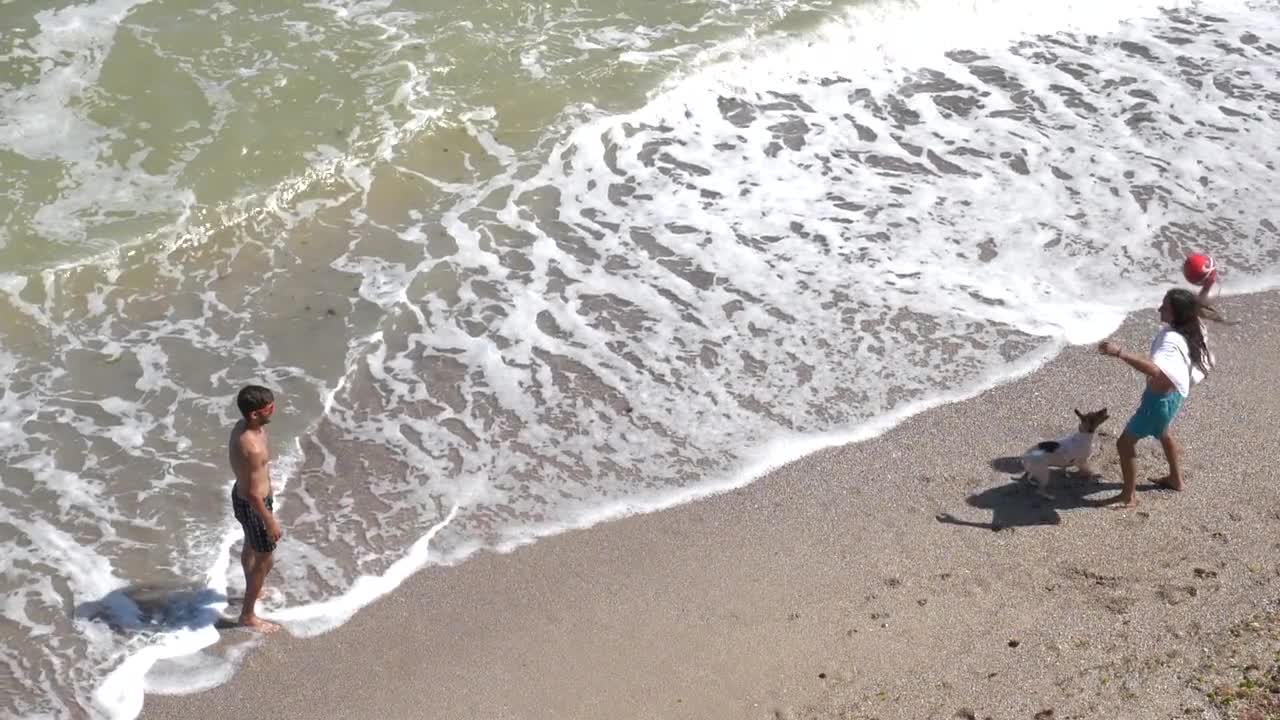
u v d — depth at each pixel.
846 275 11.58
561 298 11.27
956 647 7.94
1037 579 8.45
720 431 9.89
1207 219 12.36
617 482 9.42
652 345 10.77
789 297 11.30
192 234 11.71
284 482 9.38
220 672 7.92
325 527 9.02
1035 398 10.16
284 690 7.80
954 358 10.61
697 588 8.48
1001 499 9.19
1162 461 9.47
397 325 10.91
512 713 7.60
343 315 10.99
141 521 9.03
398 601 8.43
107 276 11.23
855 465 9.52
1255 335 10.79
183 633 8.18
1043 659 7.81
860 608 8.27
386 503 9.24
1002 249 11.92
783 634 8.09
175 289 11.20
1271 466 9.37
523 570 8.66
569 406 10.15
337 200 12.28
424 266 11.57
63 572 8.59
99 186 12.12
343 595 8.48
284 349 10.61
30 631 8.16
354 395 10.20
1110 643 7.90
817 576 8.54
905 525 8.97
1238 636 7.88
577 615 8.29
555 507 9.20
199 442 9.72
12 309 10.82
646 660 7.94
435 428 9.92
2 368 10.28
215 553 8.82
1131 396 10.17
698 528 8.98
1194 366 8.71
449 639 8.13
